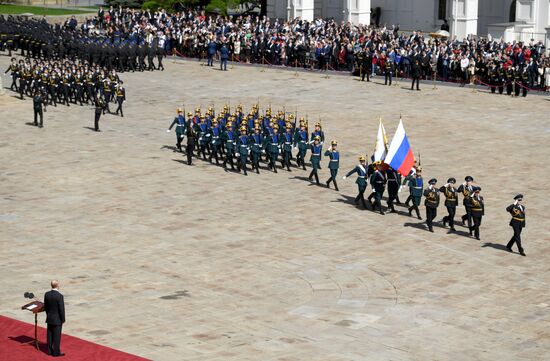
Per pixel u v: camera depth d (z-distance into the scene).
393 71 130.12
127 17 160.00
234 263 66.00
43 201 79.44
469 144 97.75
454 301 60.50
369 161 91.44
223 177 87.38
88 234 71.31
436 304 59.94
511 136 100.75
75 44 138.50
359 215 77.31
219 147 91.31
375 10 166.75
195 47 147.12
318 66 136.62
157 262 65.75
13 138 100.19
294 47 137.88
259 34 143.38
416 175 76.19
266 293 60.97
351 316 57.75
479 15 157.25
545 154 94.56
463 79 125.88
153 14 162.88
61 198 80.25
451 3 145.50
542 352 53.44
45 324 55.31
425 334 55.50
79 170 88.56
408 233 73.25
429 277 64.38
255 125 88.94
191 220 75.06
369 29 143.88
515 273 65.50
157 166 90.31
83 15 180.38
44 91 115.56
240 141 87.75
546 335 55.75
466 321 57.50
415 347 53.62
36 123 105.50
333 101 116.12
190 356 51.16
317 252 68.56
